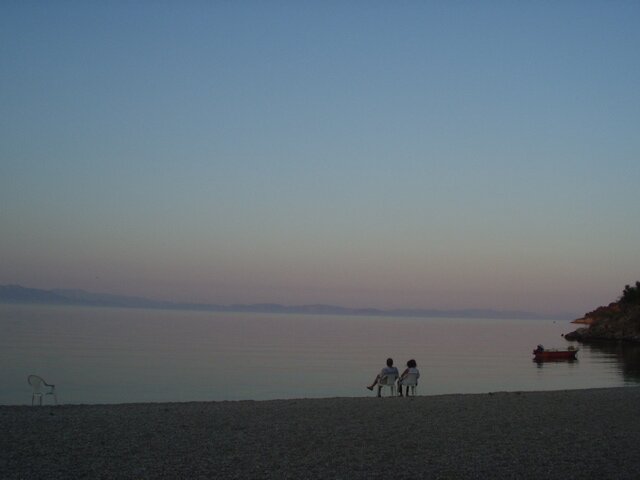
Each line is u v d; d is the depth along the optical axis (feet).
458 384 138.10
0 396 109.19
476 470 37.83
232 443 43.62
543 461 40.34
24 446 41.42
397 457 40.68
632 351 273.95
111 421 50.60
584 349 287.69
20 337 286.87
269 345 294.46
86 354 207.62
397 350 274.57
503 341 384.06
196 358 206.59
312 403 63.46
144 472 35.83
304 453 41.16
